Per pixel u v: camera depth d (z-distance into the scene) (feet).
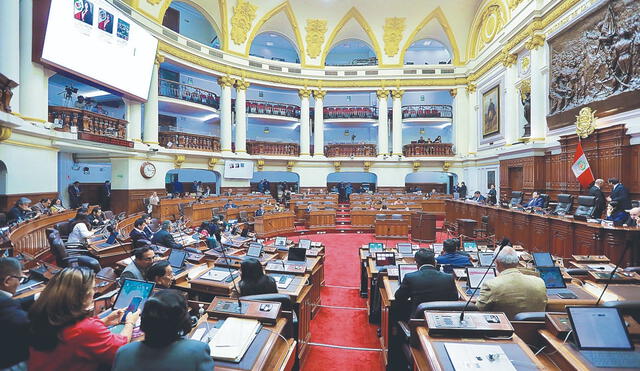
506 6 47.55
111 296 10.36
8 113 21.98
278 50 83.97
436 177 78.23
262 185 67.36
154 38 43.55
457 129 64.39
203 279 12.94
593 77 31.40
